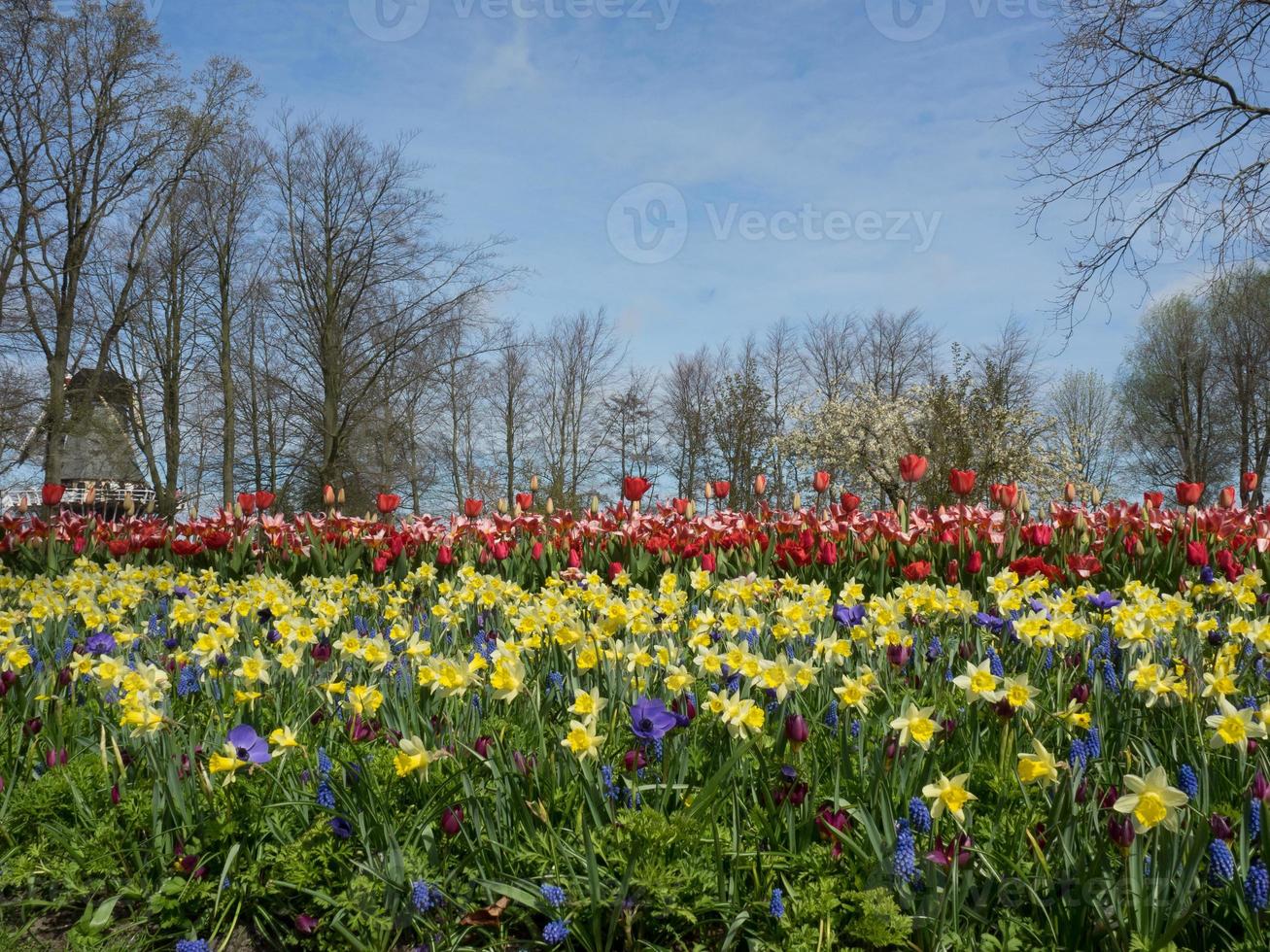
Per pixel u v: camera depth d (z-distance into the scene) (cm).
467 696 322
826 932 208
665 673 336
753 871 232
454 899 234
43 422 2323
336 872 245
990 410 2508
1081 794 230
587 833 219
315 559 761
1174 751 262
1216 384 4009
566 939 221
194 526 912
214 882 249
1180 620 383
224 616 468
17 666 359
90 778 298
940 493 2486
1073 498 782
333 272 2661
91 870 259
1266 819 198
